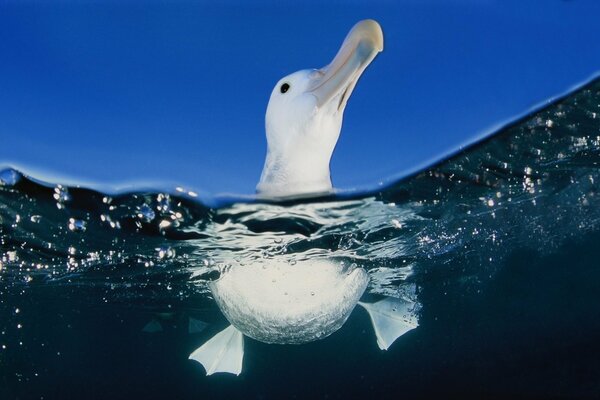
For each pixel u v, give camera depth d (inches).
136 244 40.1
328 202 32.3
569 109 29.6
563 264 105.2
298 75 33.2
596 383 113.8
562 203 52.8
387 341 60.1
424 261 58.0
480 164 34.0
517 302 142.9
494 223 52.2
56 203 32.5
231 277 40.7
